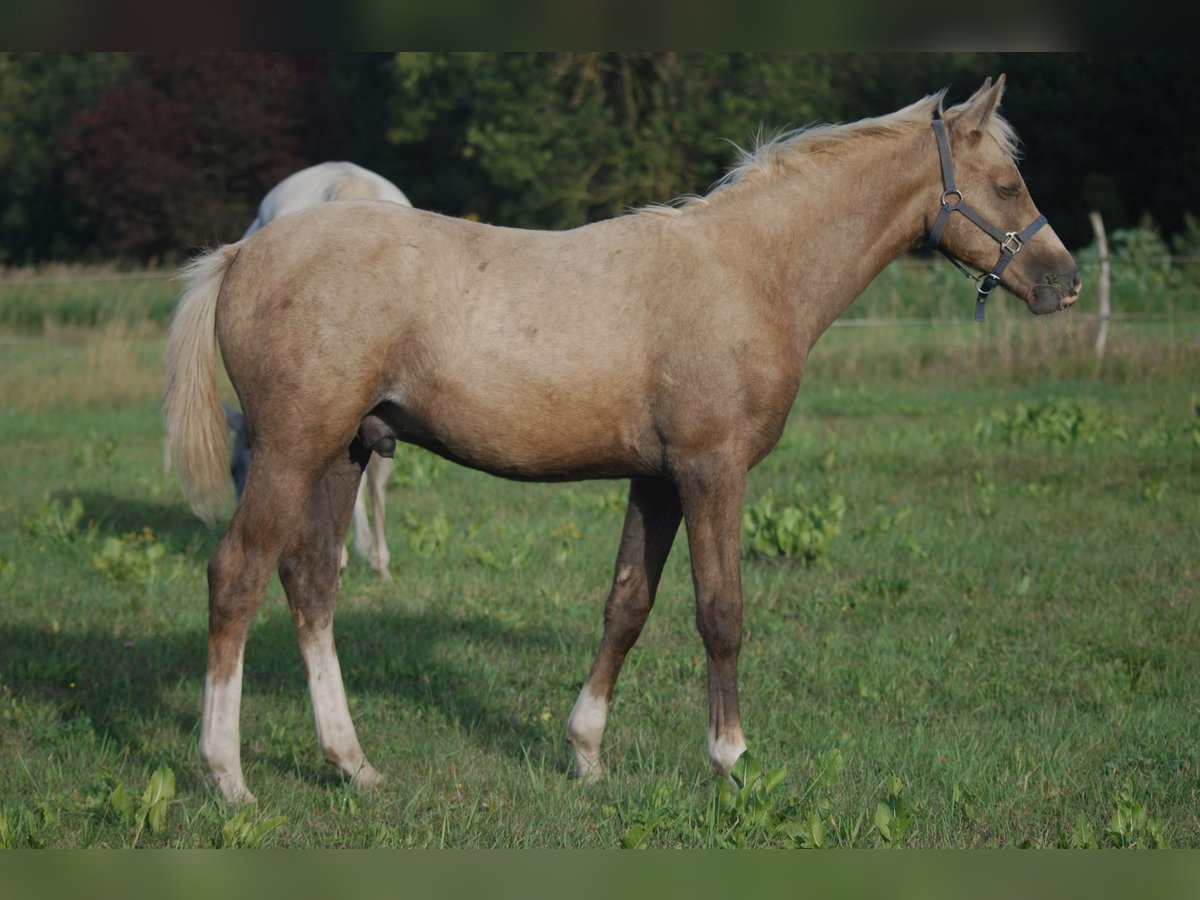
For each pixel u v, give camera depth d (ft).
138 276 75.51
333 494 17.71
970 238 18.16
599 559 30.60
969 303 72.23
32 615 25.88
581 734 18.13
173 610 26.68
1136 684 22.00
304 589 17.70
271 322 16.25
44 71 148.77
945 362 61.87
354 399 16.28
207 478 17.21
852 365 62.03
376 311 16.17
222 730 16.40
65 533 32.30
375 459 28.73
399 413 16.87
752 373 16.66
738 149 18.28
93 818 16.11
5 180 148.15
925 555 30.27
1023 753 18.85
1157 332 62.90
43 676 22.24
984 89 17.94
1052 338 60.64
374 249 16.30
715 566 16.88
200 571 29.84
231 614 16.35
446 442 16.90
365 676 22.80
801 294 17.51
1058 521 33.37
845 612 26.43
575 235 17.17
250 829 15.17
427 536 31.73
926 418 50.19
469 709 21.31
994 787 17.58
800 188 17.57
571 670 23.27
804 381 60.85
